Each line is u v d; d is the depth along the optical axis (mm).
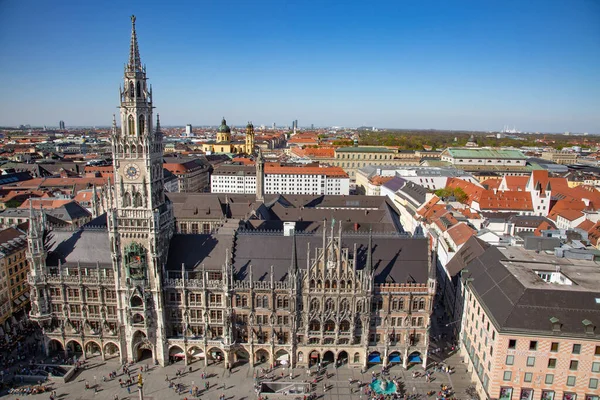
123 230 88938
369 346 93000
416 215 186250
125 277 91000
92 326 95938
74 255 96000
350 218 146250
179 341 93812
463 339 99375
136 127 85375
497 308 81250
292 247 96000
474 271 100938
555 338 75188
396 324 93688
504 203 198000
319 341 93250
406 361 93625
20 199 194250
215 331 94250
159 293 90875
